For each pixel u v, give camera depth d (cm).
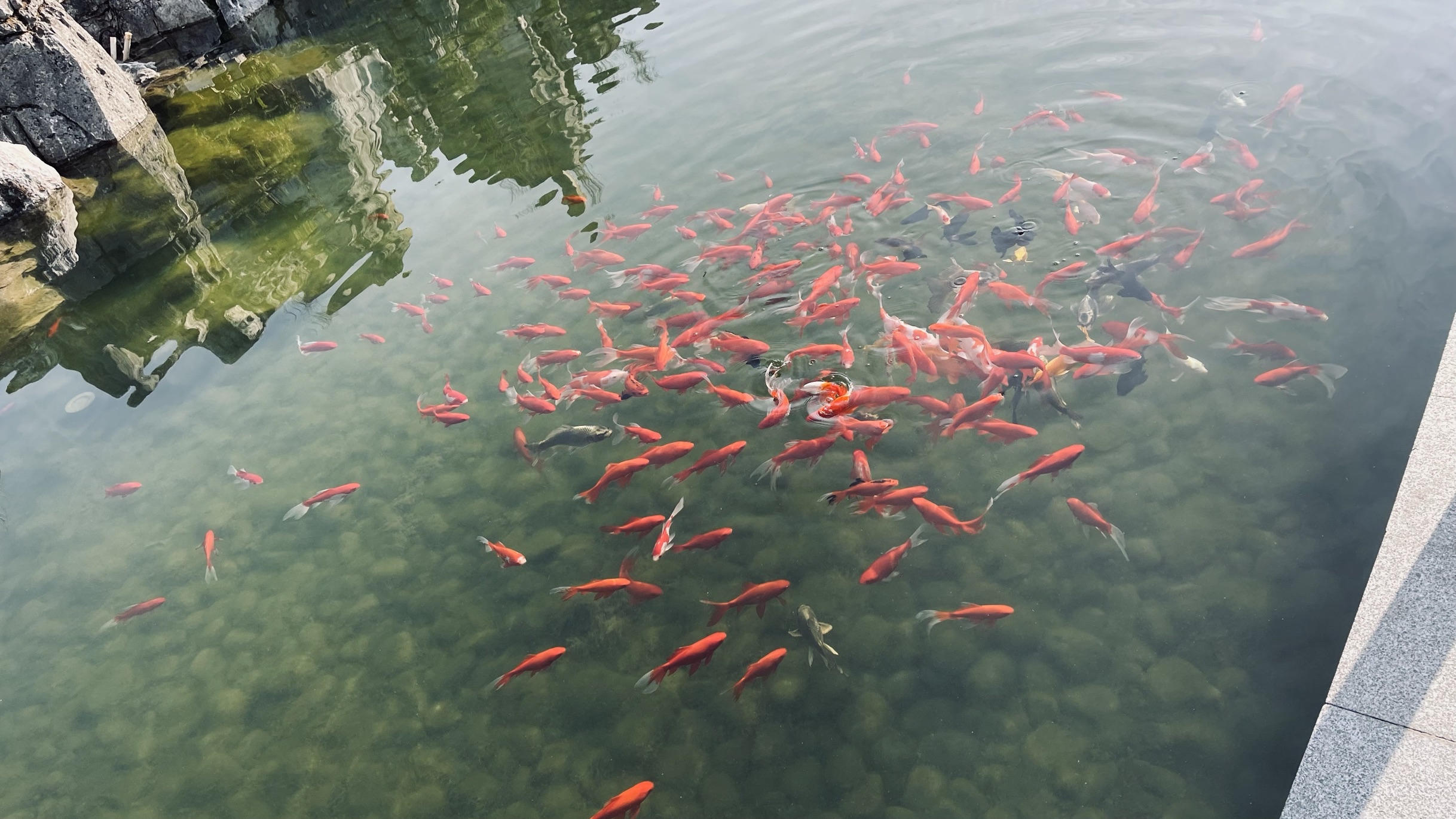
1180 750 159
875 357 250
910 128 335
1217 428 207
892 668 181
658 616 201
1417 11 337
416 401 285
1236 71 330
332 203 416
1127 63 351
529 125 438
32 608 248
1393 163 266
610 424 251
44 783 204
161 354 341
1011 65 369
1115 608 181
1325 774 140
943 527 200
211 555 248
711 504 223
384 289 343
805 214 312
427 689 202
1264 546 183
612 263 312
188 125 532
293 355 322
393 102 507
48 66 489
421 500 249
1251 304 230
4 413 327
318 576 236
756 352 250
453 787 183
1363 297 226
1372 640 151
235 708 209
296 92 542
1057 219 283
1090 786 158
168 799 195
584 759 181
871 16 448
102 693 221
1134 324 232
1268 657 167
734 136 374
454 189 401
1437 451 170
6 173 449
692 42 476
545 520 232
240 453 284
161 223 434
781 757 172
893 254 281
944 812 160
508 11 604
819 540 208
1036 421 221
